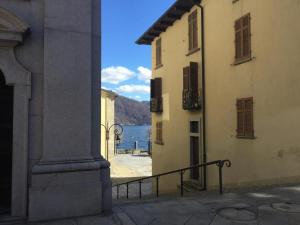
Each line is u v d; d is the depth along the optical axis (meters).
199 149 14.18
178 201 7.13
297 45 8.98
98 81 6.44
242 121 11.22
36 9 6.00
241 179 11.28
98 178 6.07
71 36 6.12
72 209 5.83
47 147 5.85
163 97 18.20
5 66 5.73
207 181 13.51
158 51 18.97
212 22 13.27
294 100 9.05
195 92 14.22
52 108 5.92
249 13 10.96
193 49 14.70
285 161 9.35
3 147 6.01
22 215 5.70
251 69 10.87
